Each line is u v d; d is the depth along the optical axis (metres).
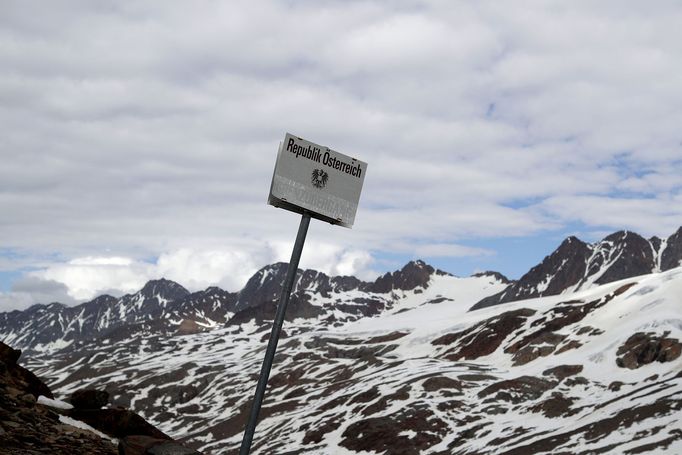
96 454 12.84
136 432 18.09
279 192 8.39
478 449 158.12
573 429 154.38
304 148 8.59
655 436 132.62
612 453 128.88
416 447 168.62
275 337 7.98
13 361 19.30
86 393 18.41
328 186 8.66
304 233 8.52
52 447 12.49
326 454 178.12
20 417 13.83
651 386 181.88
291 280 8.28
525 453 143.62
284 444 196.25
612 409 164.50
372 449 173.62
